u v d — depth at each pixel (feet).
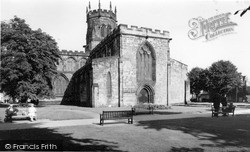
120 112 64.85
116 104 141.90
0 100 248.32
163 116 80.94
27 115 69.77
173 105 159.84
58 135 42.83
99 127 53.67
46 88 123.95
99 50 193.36
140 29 152.05
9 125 57.31
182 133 45.42
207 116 80.38
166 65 160.45
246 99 301.22
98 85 136.87
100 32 233.96
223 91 243.81
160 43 159.22
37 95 123.95
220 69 240.53
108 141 37.86
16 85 119.14
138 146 34.50
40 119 70.69
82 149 32.48
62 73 222.28
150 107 110.32
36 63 121.08
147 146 34.55
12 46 113.80
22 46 117.08
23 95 115.14
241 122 62.49
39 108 126.00
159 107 121.60
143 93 153.89
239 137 41.45
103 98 138.00
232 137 41.45
